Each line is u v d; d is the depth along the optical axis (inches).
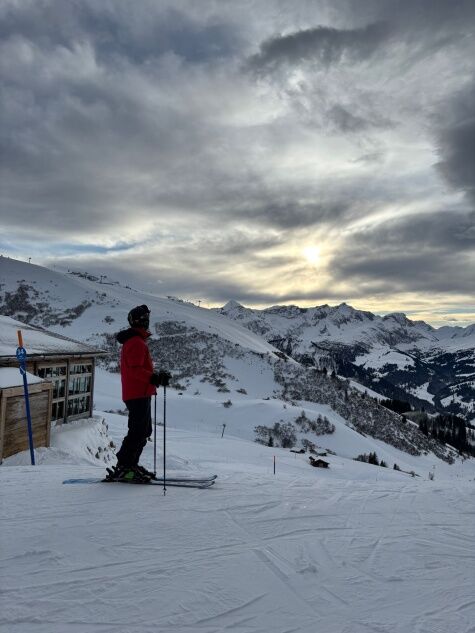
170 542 148.6
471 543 161.6
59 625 97.5
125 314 5007.4
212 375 3811.5
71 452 569.6
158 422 2475.4
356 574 131.6
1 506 180.9
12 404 477.7
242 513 182.1
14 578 119.6
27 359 572.1
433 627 103.5
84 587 115.6
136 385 218.8
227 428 2662.4
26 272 5984.3
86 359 750.5
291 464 1711.4
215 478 242.1
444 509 207.0
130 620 101.0
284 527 169.2
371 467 2064.5
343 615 107.9
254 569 131.2
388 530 172.6
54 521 164.1
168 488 213.0
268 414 2881.4
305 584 123.6
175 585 118.9
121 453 221.9
